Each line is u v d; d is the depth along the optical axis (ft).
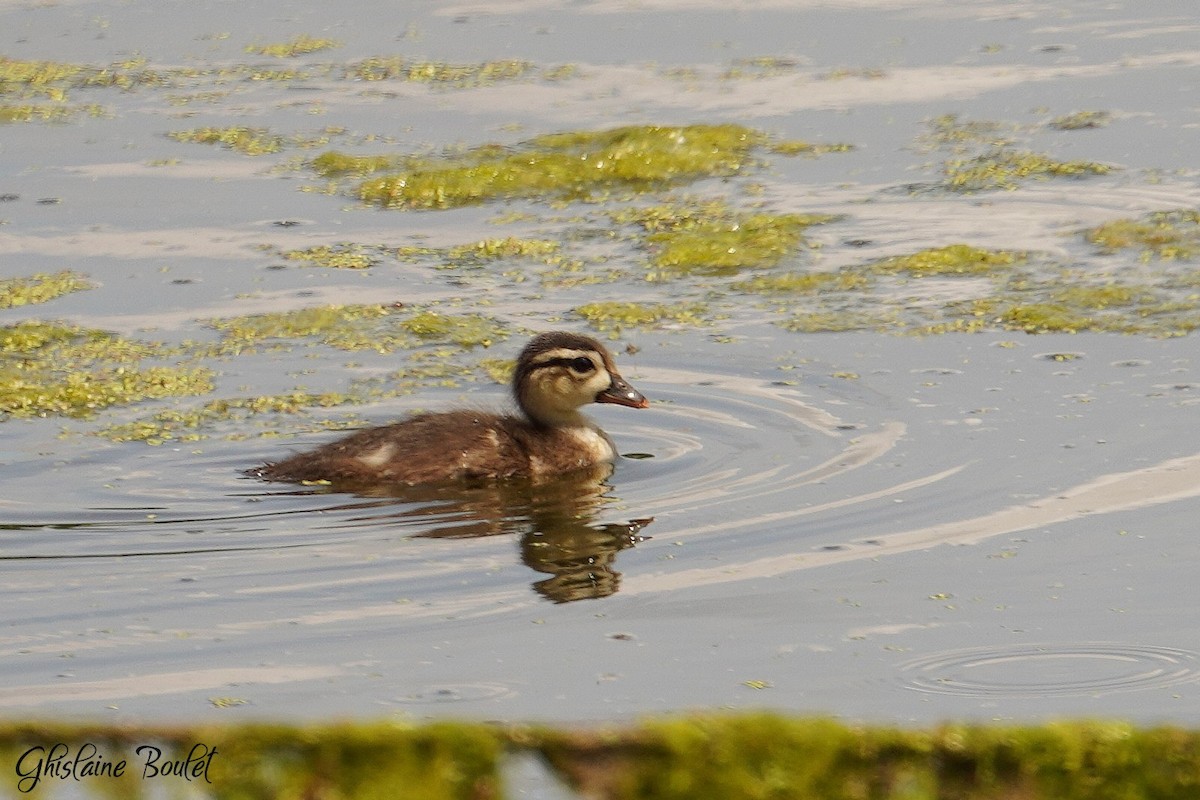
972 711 31.42
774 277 65.62
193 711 31.78
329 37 111.96
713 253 68.80
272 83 100.48
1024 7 111.86
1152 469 44.50
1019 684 32.55
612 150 82.94
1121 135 82.58
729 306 62.28
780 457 47.26
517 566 39.73
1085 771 18.72
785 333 58.80
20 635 35.78
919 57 100.37
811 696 32.22
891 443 47.60
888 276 64.85
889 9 113.09
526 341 59.52
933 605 36.63
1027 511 42.04
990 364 54.08
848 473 45.39
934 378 53.11
